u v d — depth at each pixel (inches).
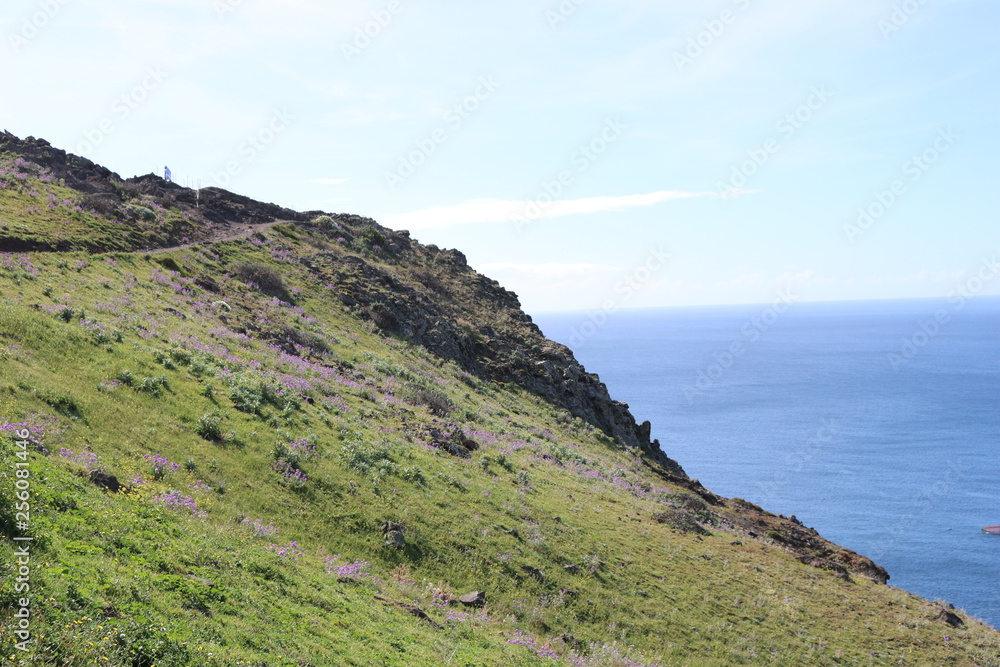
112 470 874.8
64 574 514.6
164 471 959.6
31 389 988.6
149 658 452.4
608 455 2578.7
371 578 928.9
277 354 1875.0
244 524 918.4
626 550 1437.0
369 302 2866.6
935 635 1460.4
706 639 1173.7
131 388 1170.6
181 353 1434.5
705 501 2476.6
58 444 876.6
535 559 1223.5
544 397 2999.5
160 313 1750.7
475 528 1242.0
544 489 1669.5
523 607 1056.2
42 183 2559.1
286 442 1253.1
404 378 2267.5
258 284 2524.6
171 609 544.4
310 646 597.6
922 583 4035.4
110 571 558.6
